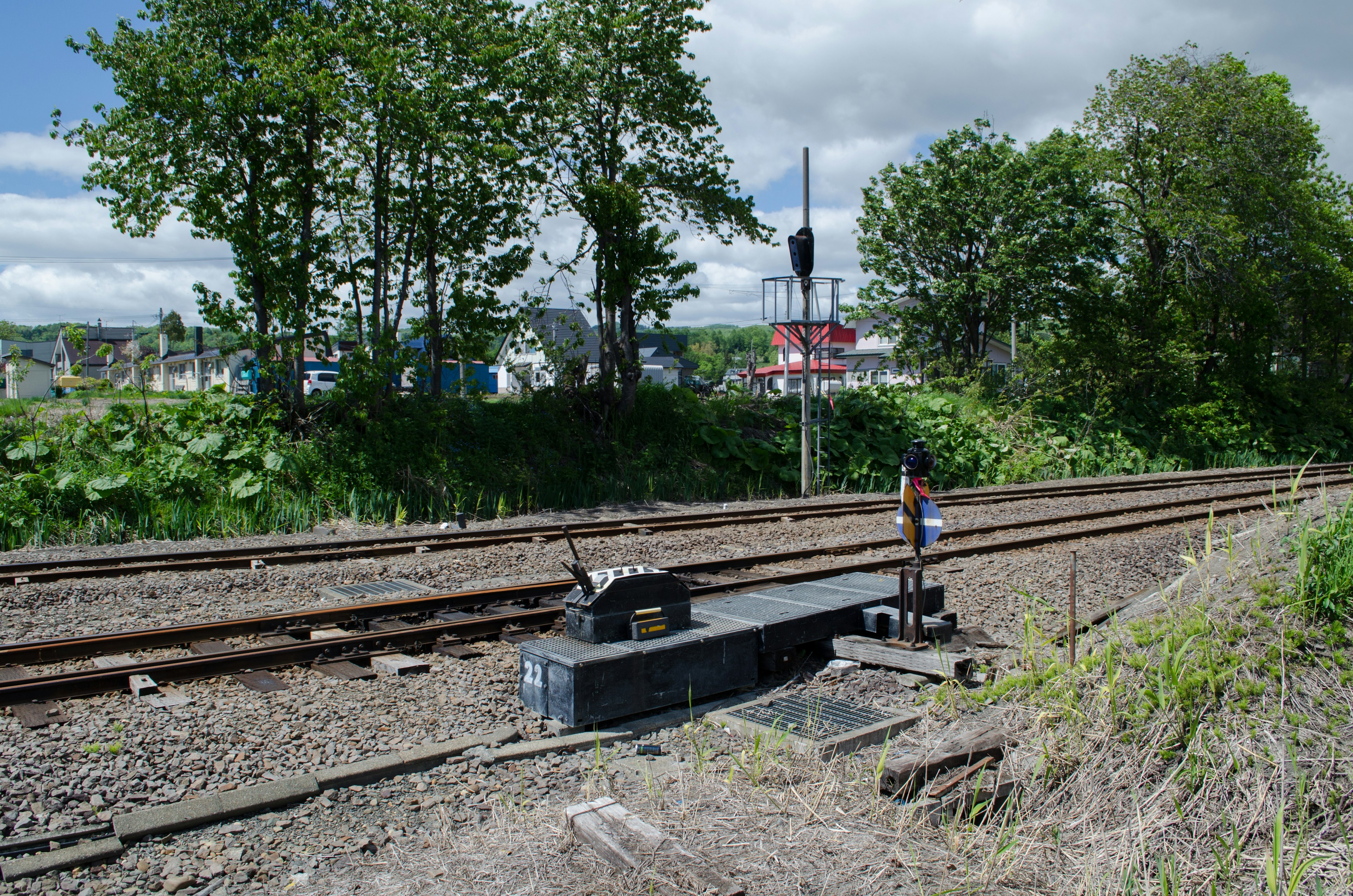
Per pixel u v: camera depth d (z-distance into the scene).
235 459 14.79
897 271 31.45
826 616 6.77
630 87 18.33
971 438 23.52
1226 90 30.14
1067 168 29.28
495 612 7.87
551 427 18.78
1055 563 10.48
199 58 15.34
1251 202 30.17
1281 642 4.91
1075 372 30.50
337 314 16.83
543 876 3.54
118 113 15.01
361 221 17.34
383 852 3.85
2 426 15.14
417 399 17.33
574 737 5.11
